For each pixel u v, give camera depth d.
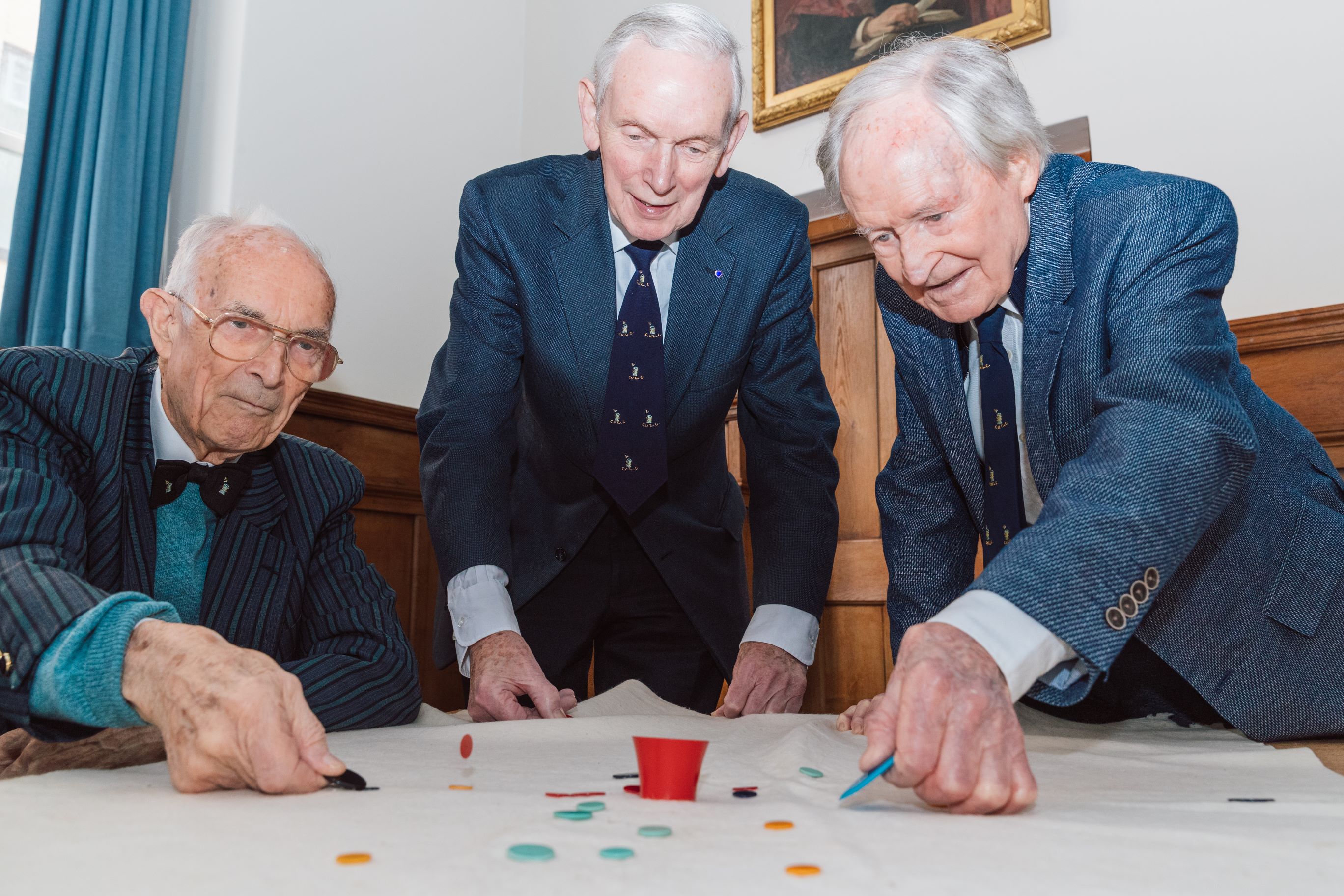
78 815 0.65
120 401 1.29
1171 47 2.95
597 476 1.76
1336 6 2.72
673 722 1.34
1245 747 1.10
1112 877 0.52
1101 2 3.07
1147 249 1.12
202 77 3.41
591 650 2.04
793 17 3.63
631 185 1.56
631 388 1.72
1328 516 1.24
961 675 0.73
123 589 1.26
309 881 0.49
